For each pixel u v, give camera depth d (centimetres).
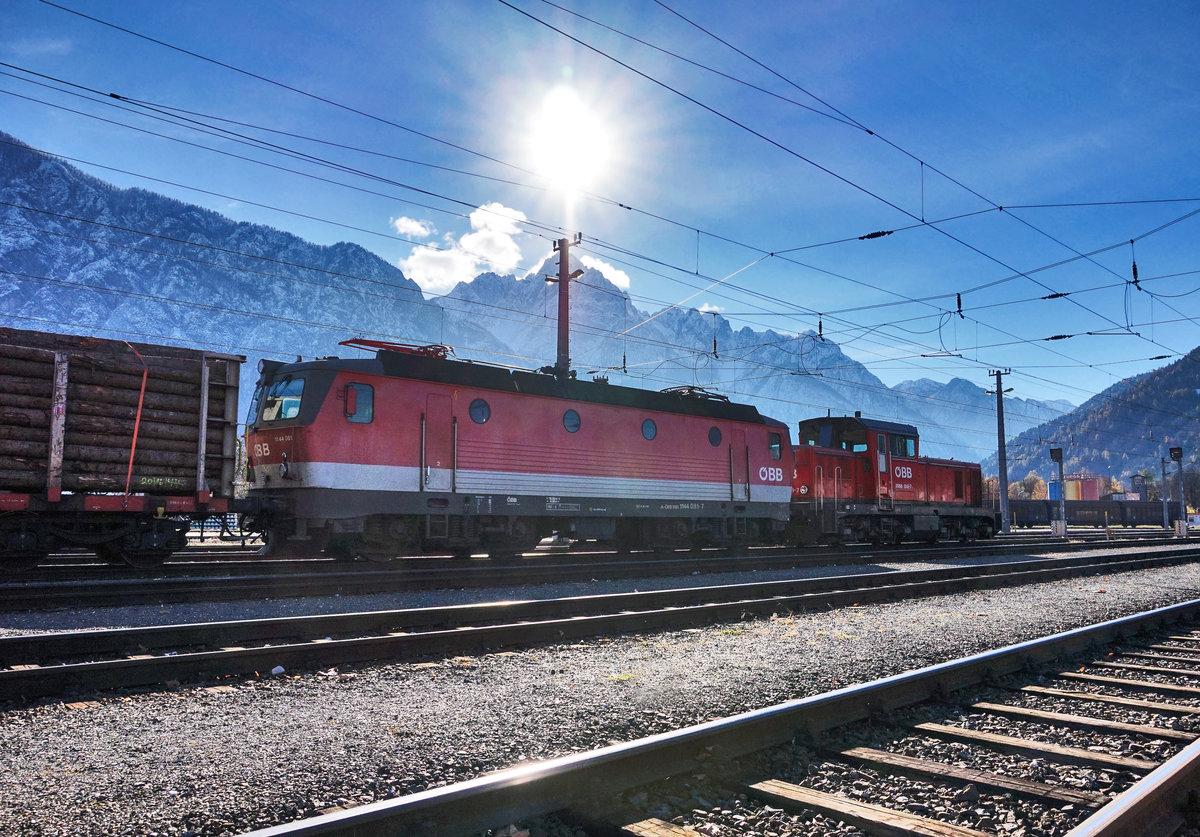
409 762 428
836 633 891
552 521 1750
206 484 1265
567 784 362
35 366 1123
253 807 360
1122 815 321
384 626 834
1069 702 593
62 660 662
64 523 1183
